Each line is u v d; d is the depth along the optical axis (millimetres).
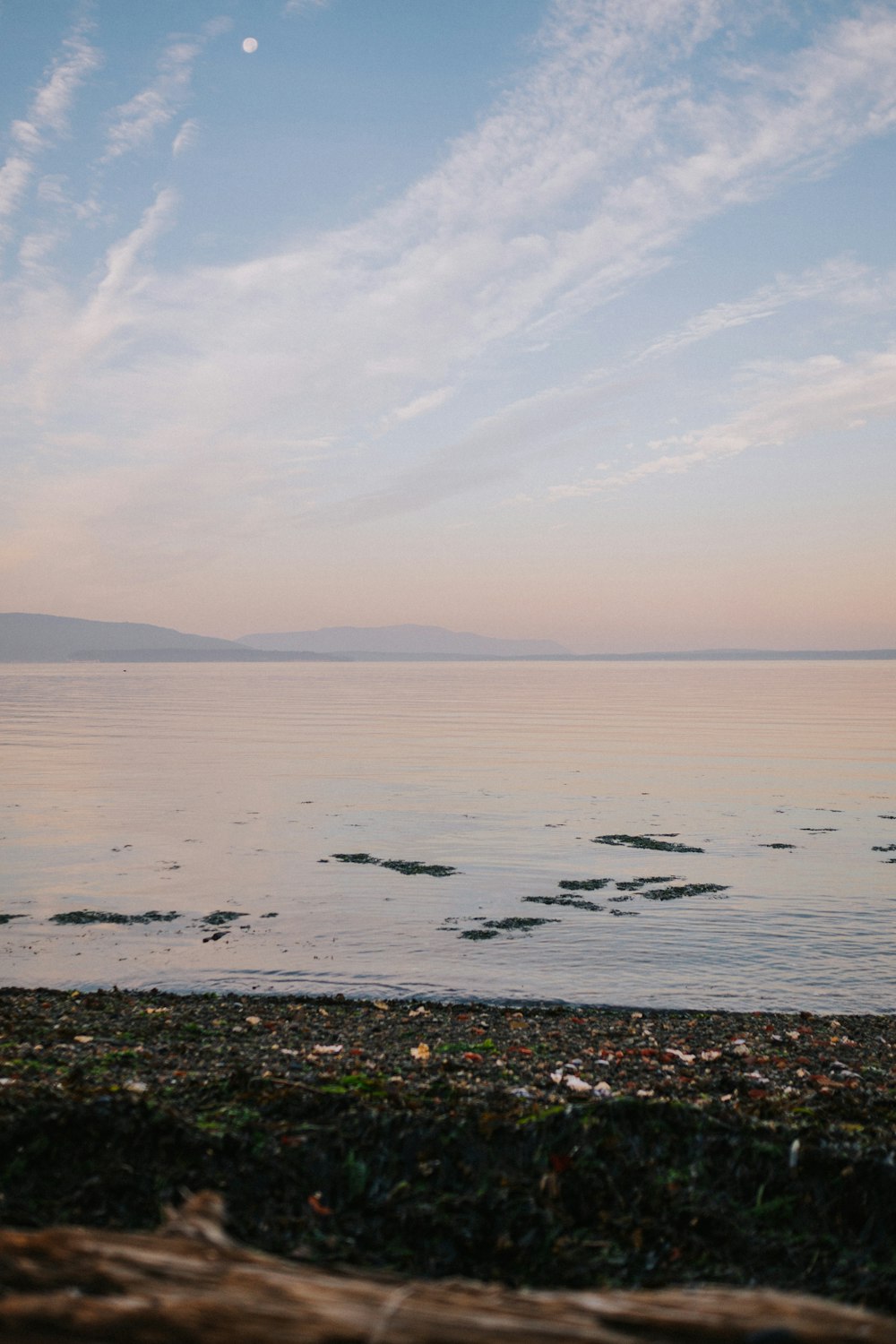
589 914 23969
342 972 18875
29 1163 6539
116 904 24766
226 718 104438
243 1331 3582
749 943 21359
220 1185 6391
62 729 87312
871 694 159125
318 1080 10109
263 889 26578
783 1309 3742
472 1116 7637
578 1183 6676
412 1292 3914
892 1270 5898
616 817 39500
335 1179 6609
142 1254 4117
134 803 42750
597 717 106125
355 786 48719
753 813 40875
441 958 20000
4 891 26219
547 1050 13250
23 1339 3527
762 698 148625
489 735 81562
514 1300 3865
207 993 17344
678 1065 12633
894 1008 16938
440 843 33688
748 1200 6695
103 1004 15695
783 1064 12961
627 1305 3809
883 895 26125
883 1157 6805
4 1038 12695
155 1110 7102
